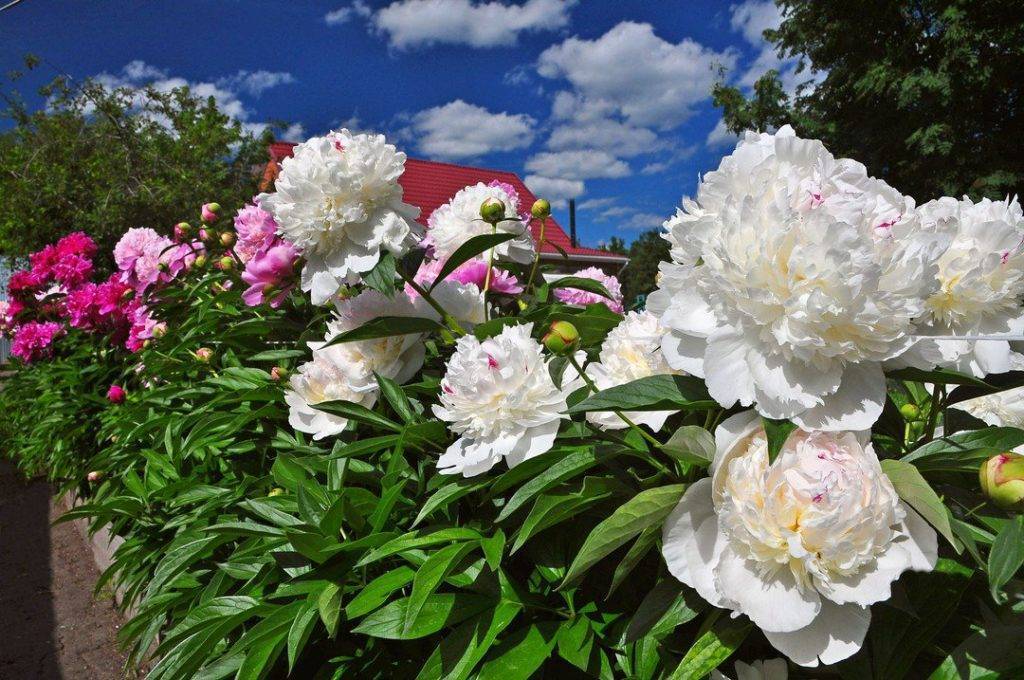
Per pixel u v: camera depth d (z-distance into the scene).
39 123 10.20
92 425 3.74
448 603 0.94
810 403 0.65
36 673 2.98
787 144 0.76
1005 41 9.84
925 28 10.72
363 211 1.22
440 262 1.71
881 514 0.64
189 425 1.89
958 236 0.79
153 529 2.02
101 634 3.29
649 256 32.38
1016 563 0.60
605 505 0.96
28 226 9.55
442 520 1.16
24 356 4.65
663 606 0.78
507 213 1.67
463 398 0.98
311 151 1.24
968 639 0.72
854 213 0.64
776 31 12.73
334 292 1.30
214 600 1.18
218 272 2.60
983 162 10.33
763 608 0.66
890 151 11.43
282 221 1.21
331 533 1.10
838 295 0.62
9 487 6.21
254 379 1.86
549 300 1.92
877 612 0.75
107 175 9.72
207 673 1.06
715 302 0.70
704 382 0.77
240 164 11.27
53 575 4.10
